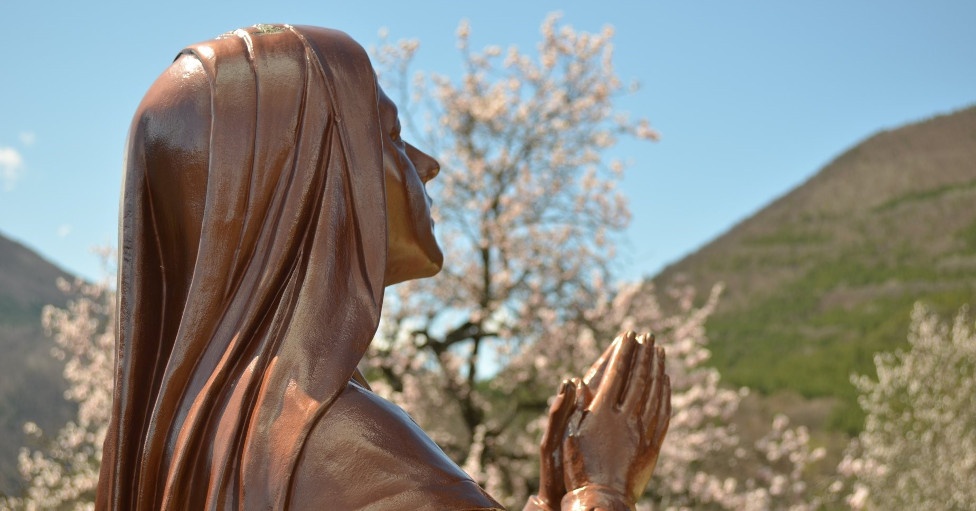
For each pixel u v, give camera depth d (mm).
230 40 1624
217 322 1503
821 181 88812
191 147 1558
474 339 14070
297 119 1565
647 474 1588
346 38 1653
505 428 13703
